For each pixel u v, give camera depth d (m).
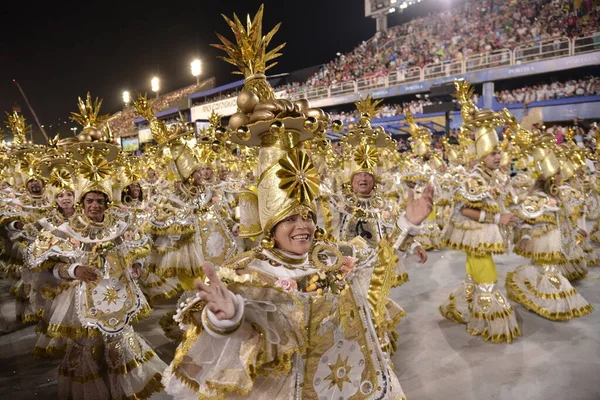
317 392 1.84
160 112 25.06
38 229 4.86
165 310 5.62
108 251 3.25
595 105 13.16
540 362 3.84
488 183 4.33
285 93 22.00
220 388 1.60
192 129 4.88
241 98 1.79
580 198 5.66
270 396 1.75
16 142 6.67
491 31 17.38
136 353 3.35
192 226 4.75
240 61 1.94
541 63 14.03
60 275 3.08
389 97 19.03
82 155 3.16
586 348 4.07
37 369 4.03
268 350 1.67
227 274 1.73
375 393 1.95
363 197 4.13
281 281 1.75
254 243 5.79
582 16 14.52
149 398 3.44
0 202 5.30
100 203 3.21
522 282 5.05
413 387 3.51
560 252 4.71
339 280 1.89
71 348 3.30
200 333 1.65
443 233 4.62
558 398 3.29
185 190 4.81
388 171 7.70
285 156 1.80
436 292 5.83
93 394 3.24
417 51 19.75
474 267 4.39
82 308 3.16
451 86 11.20
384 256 2.01
